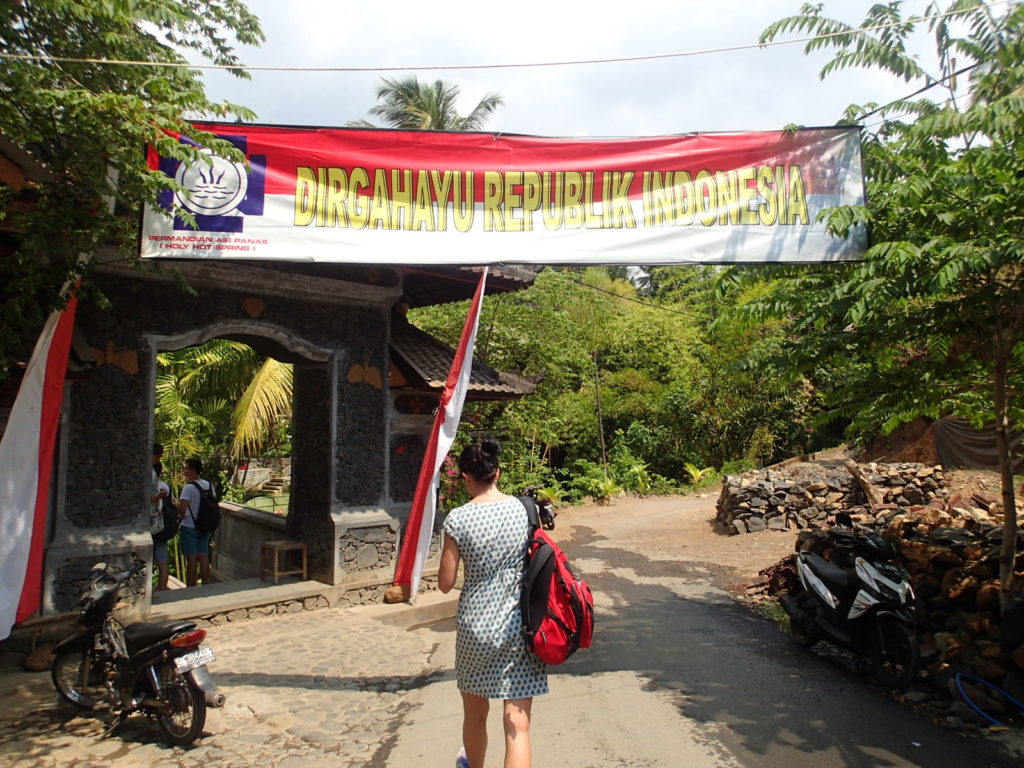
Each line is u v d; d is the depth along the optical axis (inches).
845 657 225.8
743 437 822.5
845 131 217.6
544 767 148.3
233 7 202.4
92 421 237.0
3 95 155.1
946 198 184.9
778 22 188.2
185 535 327.6
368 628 259.6
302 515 318.0
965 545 229.5
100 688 179.6
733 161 218.4
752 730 166.9
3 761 152.4
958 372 214.8
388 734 168.1
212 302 266.7
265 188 204.5
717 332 776.9
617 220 214.8
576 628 120.0
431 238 211.0
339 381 298.2
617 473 760.3
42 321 177.0
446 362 324.8
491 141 214.7
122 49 185.3
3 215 174.4
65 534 228.7
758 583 328.2
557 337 639.1
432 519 207.2
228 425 548.7
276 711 181.6
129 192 183.2
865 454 658.8
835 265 219.1
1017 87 179.9
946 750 154.5
